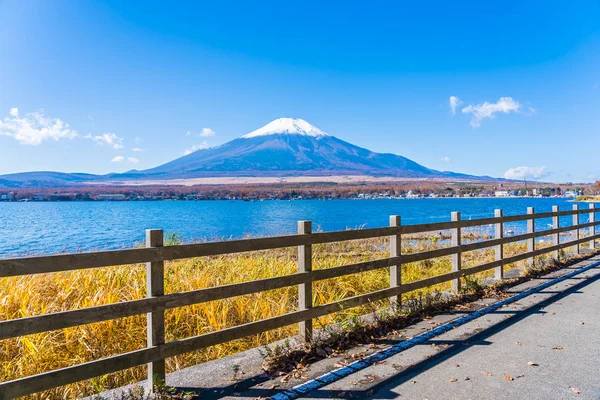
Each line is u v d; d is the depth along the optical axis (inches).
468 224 281.0
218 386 143.0
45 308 208.8
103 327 192.4
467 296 264.4
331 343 181.5
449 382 145.6
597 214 1851.6
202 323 214.8
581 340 188.5
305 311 180.4
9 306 205.8
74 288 239.1
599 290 288.0
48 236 1679.4
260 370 156.4
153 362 137.4
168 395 134.7
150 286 136.9
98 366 123.6
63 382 116.9
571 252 455.5
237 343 204.1
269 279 168.1
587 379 147.6
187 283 256.5
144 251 135.0
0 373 163.9
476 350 176.6
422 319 221.5
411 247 559.5
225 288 154.1
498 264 307.3
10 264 109.7
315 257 392.5
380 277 336.2
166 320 213.0
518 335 195.8
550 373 152.8
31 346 165.2
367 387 141.6
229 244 156.4
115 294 221.9
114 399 133.0
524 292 280.2
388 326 206.7
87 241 1444.4
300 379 148.5
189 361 185.2
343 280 308.5
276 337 209.9
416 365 160.4
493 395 135.6
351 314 231.3
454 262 271.0
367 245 605.9
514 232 945.5
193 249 146.7
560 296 271.1
